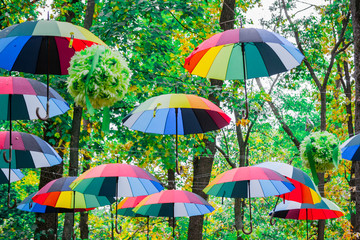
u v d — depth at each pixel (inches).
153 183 289.0
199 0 542.6
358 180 430.9
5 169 294.0
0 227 521.7
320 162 211.3
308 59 722.2
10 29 156.4
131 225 660.7
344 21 713.6
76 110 387.9
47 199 311.0
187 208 353.4
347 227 636.7
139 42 549.0
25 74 455.5
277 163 290.5
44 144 276.1
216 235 874.8
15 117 246.4
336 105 722.8
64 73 203.0
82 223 761.6
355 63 386.9
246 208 805.9
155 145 503.8
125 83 131.3
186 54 558.6
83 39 155.3
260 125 961.5
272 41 178.2
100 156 653.3
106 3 505.0
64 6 523.2
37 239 502.6
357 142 242.7
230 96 529.7
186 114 266.5
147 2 493.7
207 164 611.5
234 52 209.0
